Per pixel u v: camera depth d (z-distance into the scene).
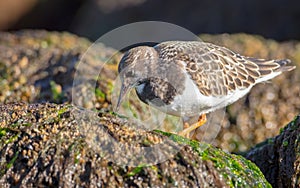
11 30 32.44
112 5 31.17
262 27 28.73
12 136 10.12
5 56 19.22
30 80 17.58
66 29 32.41
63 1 32.81
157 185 9.56
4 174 9.77
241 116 17.88
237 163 10.45
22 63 18.67
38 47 20.33
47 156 9.76
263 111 18.05
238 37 22.44
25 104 10.91
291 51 21.05
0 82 17.39
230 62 13.15
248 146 17.45
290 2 28.78
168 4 30.06
